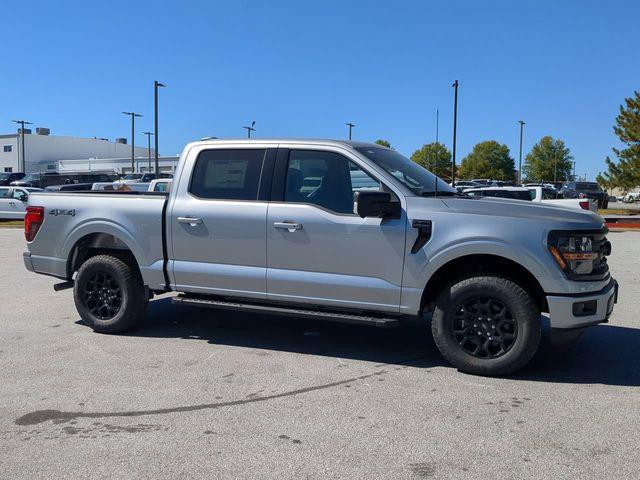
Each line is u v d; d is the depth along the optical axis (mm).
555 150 84375
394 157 6090
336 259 5527
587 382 5090
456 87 30891
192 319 7348
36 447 3877
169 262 6242
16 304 8320
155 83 37188
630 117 31375
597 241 5191
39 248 6906
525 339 5055
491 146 91500
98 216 6531
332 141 5789
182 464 3637
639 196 46594
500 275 5266
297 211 5660
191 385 5000
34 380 5125
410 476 3482
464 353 5273
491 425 4191
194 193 6172
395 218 5355
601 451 3799
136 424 4227
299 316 5676
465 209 5219
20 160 84875
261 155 5957
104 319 6637
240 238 5879
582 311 5023
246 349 6074
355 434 4047
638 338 6500
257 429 4133
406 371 5383
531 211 5156
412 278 5297
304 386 4980
